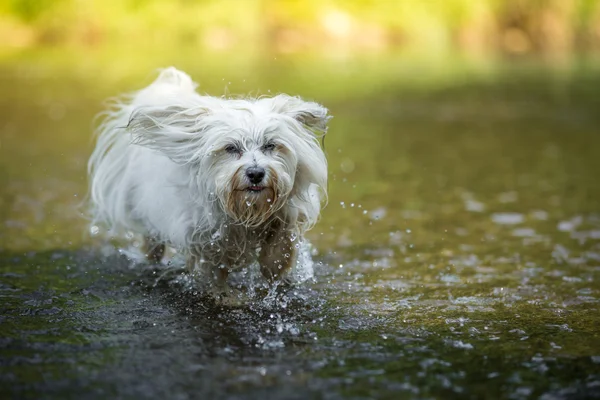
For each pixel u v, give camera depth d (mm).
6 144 17203
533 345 7102
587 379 6352
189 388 6023
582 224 11898
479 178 15367
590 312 8086
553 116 24125
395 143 19203
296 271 9016
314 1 49281
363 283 9047
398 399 5930
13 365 6375
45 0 42406
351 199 13375
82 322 7469
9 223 11125
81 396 5852
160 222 8492
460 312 8062
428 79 32844
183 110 8008
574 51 50375
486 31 53125
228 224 8070
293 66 34625
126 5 44188
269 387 6074
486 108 25594
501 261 10000
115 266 9445
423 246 10672
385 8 51281
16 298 8109
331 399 5887
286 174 7695
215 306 8102
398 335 7332
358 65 37312
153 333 7230
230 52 39562
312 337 7238
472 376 6391
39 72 29609
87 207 12148
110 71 29922
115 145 9492
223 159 7730
